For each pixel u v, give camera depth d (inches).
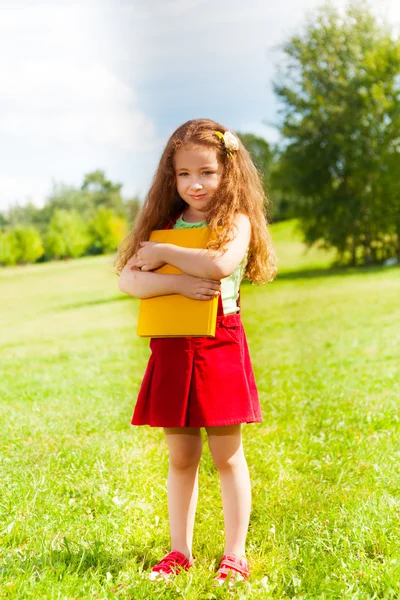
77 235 1562.5
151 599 96.4
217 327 103.6
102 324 618.8
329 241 1101.1
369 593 97.6
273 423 188.7
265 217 112.4
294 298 694.5
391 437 168.9
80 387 265.4
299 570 105.6
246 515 107.3
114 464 154.5
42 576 100.4
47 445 173.6
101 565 107.3
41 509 127.4
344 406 203.8
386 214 1074.1
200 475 147.7
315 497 131.0
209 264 99.8
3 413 213.8
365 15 1069.8
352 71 1079.6
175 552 107.8
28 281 1240.2
